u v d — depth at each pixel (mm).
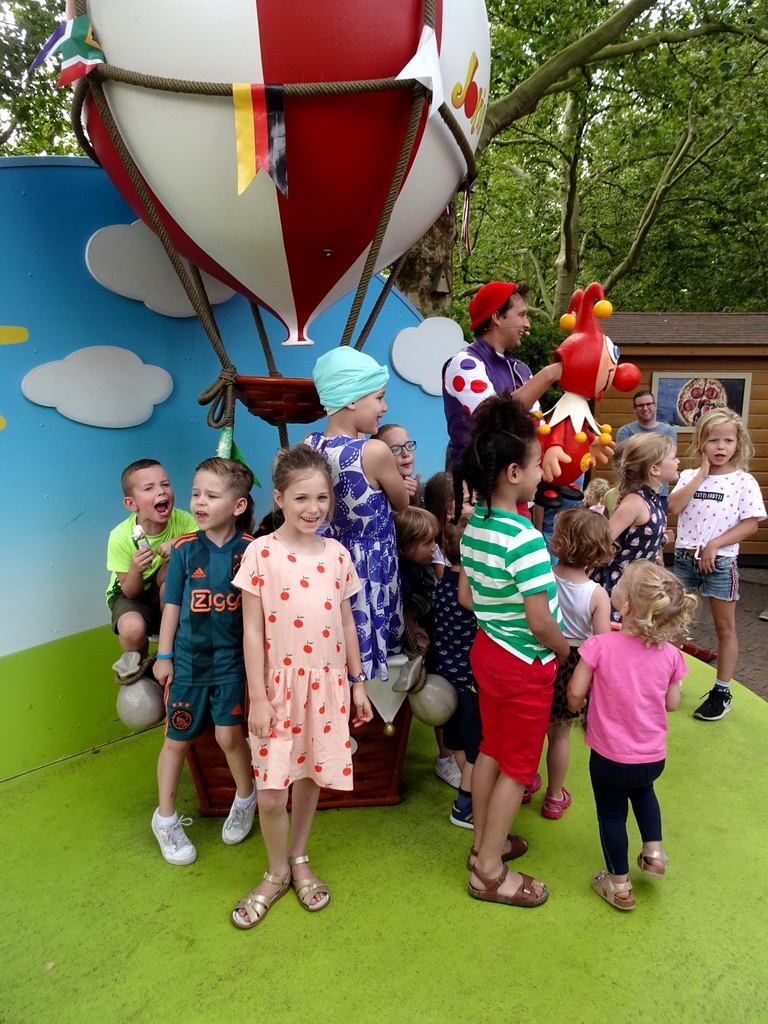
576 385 2107
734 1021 1455
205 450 2850
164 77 1561
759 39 7090
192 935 1685
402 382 3496
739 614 5398
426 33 1607
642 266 14984
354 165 1708
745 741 2758
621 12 6285
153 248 2543
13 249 2268
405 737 2211
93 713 2592
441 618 2119
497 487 1673
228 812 2178
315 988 1528
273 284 2027
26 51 6379
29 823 2133
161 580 2205
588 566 2129
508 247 15797
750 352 6578
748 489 2889
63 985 1538
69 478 2473
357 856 1991
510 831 2139
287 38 1516
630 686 1749
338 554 1729
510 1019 1451
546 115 10734
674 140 11781
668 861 2000
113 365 2525
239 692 1868
